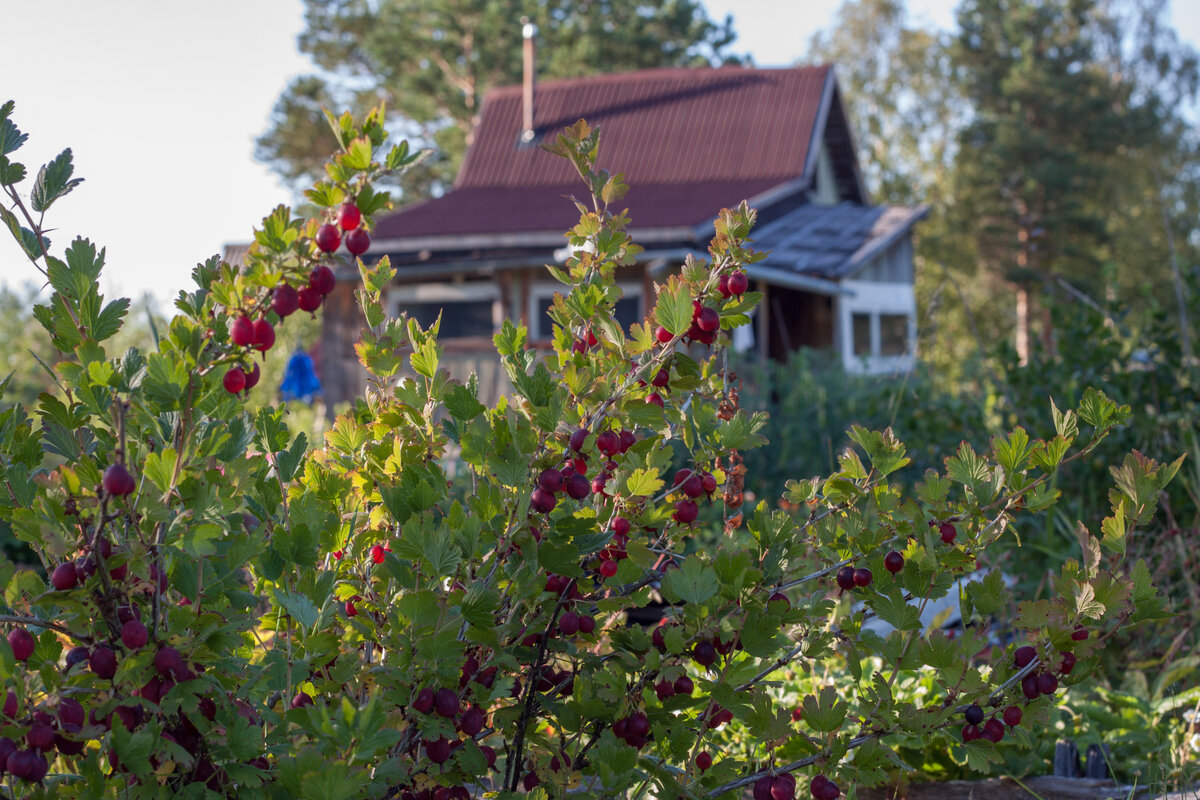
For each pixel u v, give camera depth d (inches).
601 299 94.7
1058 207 1443.2
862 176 978.7
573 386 87.7
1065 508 240.7
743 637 84.7
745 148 820.0
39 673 72.8
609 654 94.0
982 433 273.6
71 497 71.4
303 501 82.8
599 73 1476.4
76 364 73.0
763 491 324.2
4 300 637.3
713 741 104.5
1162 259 1445.6
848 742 88.4
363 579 89.7
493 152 853.2
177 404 68.6
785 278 637.9
